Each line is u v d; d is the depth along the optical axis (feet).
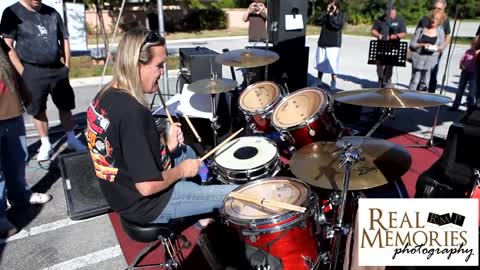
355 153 5.81
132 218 6.28
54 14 12.34
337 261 6.39
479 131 5.54
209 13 67.87
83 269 7.95
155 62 5.91
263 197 6.30
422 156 12.84
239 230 5.78
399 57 14.11
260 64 12.98
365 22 75.61
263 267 5.59
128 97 5.62
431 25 17.42
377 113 16.84
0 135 9.01
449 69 28.99
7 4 21.20
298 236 5.74
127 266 8.00
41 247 8.69
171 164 7.09
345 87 23.77
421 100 7.48
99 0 33.47
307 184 6.45
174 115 13.11
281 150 12.50
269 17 18.47
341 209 6.06
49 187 11.37
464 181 5.88
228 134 13.76
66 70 12.91
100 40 47.78
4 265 8.09
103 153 5.87
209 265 7.10
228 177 7.63
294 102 10.45
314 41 51.78
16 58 11.32
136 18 56.13
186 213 6.57
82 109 19.69
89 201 9.66
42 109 12.53
